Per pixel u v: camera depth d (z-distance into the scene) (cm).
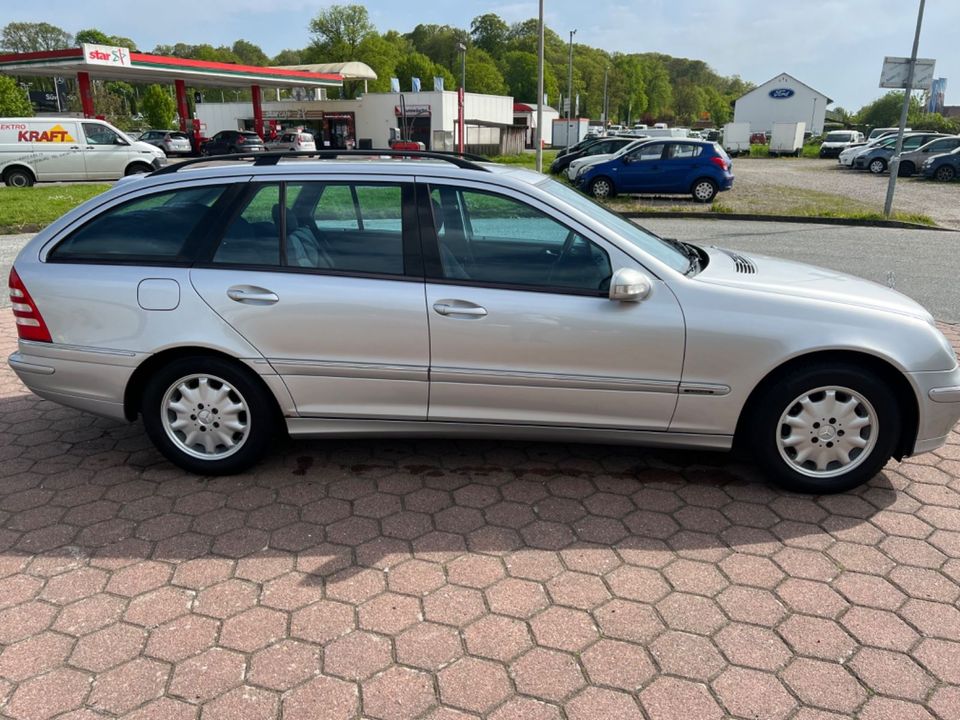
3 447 422
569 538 325
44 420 463
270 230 360
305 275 353
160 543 322
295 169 362
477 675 244
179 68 3541
